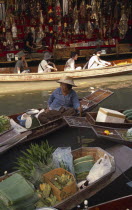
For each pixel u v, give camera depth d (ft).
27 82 34.30
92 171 12.83
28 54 49.24
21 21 50.08
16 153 17.46
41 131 18.38
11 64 46.21
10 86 33.45
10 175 12.21
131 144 16.62
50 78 34.06
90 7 52.34
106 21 55.93
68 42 53.62
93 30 54.08
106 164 12.75
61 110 19.60
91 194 11.98
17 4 46.93
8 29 48.62
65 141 18.95
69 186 11.35
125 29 55.06
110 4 53.67
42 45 51.13
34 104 26.89
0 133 16.30
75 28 51.37
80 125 17.80
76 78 34.71
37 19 50.24
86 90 31.17
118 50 52.39
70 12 51.13
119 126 17.99
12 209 10.25
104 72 35.35
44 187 11.51
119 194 13.24
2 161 16.70
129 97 28.35
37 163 12.59
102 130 17.49
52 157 13.34
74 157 14.35
